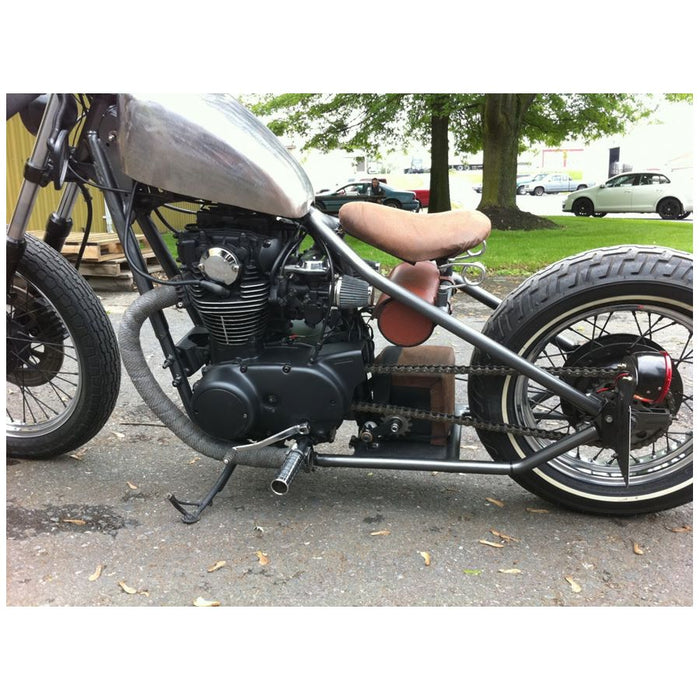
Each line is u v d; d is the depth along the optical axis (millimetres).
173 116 2037
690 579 1987
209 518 2303
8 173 7645
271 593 1938
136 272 2268
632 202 18000
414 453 2316
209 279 2164
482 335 2127
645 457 2285
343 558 2088
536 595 1930
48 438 2658
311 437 2287
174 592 1940
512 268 7934
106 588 1953
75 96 2443
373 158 16000
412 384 2316
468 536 2205
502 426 2244
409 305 2109
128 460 2734
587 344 2252
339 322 2312
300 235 2213
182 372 2369
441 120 14250
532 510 2363
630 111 15453
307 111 14234
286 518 2305
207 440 2359
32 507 2361
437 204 14727
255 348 2260
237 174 2029
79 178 2348
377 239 2143
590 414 2129
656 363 1993
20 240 2361
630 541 2174
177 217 9039
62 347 2662
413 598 1919
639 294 2070
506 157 13516
